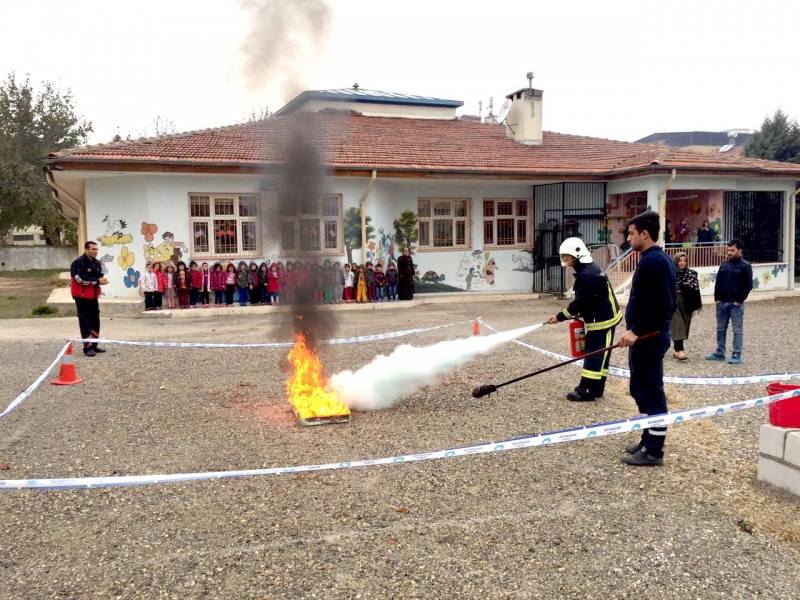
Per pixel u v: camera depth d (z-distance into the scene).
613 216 19.23
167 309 14.86
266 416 6.33
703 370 8.27
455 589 3.20
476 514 4.05
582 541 3.68
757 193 19.56
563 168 18.27
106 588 3.26
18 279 30.83
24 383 7.90
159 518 4.06
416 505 4.19
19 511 4.20
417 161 17.02
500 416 6.22
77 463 5.04
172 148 15.26
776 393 4.67
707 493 4.32
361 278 16.39
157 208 15.13
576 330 6.63
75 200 18.84
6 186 35.91
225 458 5.12
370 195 16.84
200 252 15.62
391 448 5.30
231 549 3.63
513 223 19.62
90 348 9.66
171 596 3.17
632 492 4.36
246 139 16.53
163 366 8.82
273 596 3.16
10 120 38.44
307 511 4.12
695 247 17.98
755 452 5.11
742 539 3.68
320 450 5.28
